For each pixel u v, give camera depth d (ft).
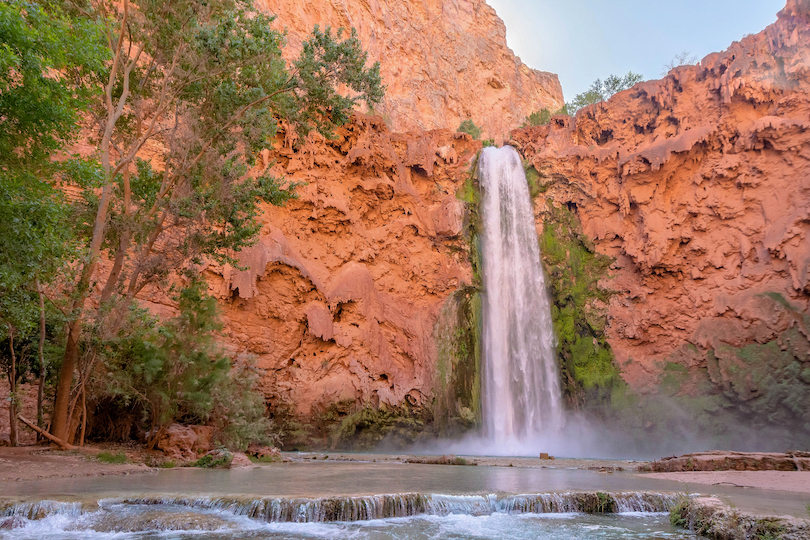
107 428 63.62
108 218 56.39
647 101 125.29
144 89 62.85
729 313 107.86
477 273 126.00
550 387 118.93
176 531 25.18
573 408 114.73
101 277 81.66
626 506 33.53
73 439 55.06
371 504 29.48
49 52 40.22
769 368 99.19
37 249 41.52
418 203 126.11
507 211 132.26
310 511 28.04
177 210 55.98
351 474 46.52
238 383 70.33
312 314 102.01
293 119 66.54
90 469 42.34
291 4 164.96
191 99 63.36
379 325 111.04
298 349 101.60
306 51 62.18
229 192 60.03
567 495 33.30
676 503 34.37
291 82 62.13
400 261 119.96
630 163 119.14
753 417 99.35
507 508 32.04
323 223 112.57
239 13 60.13
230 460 53.01
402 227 121.60
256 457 66.74
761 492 37.81
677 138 115.34
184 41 57.67
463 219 127.54
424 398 107.65
